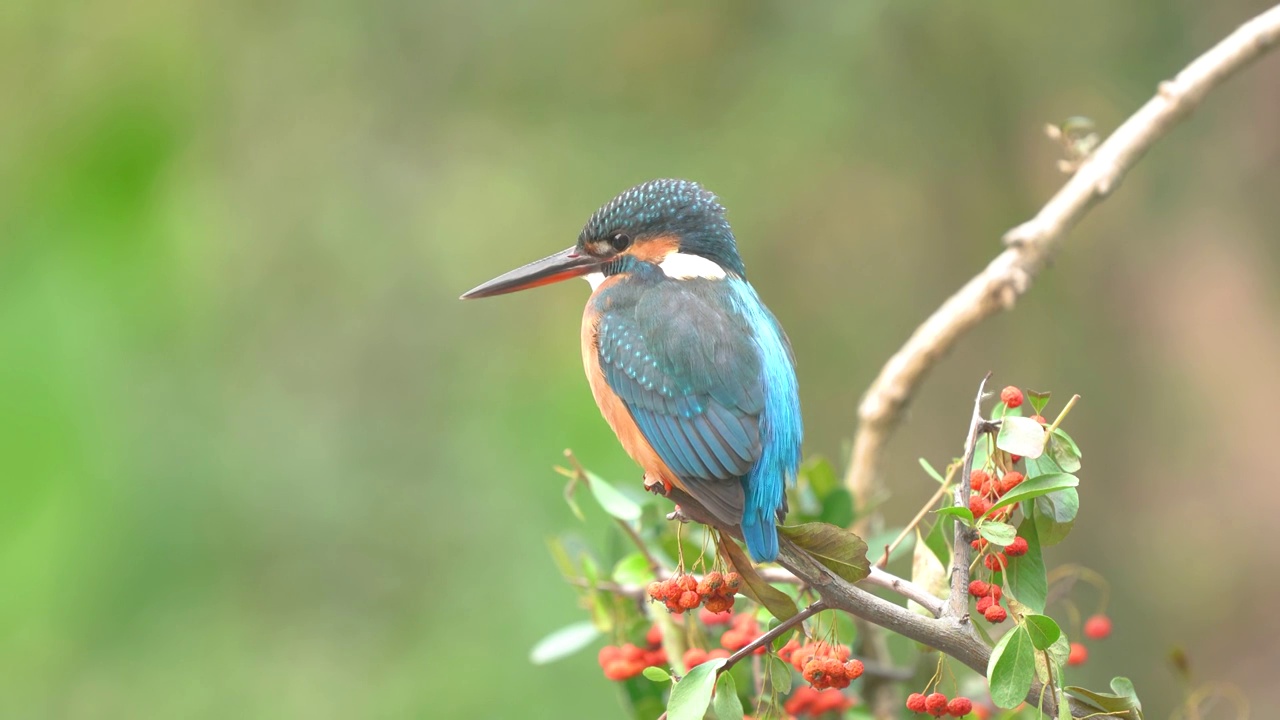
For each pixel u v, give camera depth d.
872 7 11.73
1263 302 12.23
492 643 11.17
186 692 11.06
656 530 6.24
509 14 12.85
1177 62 11.55
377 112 13.13
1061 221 6.70
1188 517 12.36
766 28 12.20
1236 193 12.10
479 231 12.89
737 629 5.33
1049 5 11.67
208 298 12.20
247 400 12.16
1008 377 12.69
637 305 6.12
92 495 11.14
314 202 12.98
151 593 11.21
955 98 11.96
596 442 11.95
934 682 4.50
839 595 4.34
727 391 5.65
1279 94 11.95
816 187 12.32
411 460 12.22
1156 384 12.52
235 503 11.68
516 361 12.69
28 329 11.14
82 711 10.80
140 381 11.55
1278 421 12.20
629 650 5.62
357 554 11.80
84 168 11.74
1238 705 11.83
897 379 6.95
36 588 10.97
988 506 4.33
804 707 5.69
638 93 12.69
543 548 11.52
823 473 6.46
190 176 12.24
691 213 6.56
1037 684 4.32
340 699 11.06
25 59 12.02
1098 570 12.41
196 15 12.61
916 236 12.61
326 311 12.77
